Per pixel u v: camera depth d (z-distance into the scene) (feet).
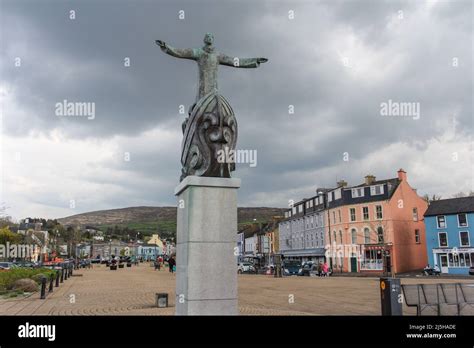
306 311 40.98
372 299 55.11
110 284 85.20
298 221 237.25
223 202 24.72
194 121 25.72
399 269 167.02
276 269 136.26
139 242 526.57
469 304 31.45
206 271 23.73
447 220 164.55
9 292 63.57
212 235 24.17
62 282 89.76
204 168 25.13
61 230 369.50
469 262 155.53
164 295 44.42
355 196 185.06
